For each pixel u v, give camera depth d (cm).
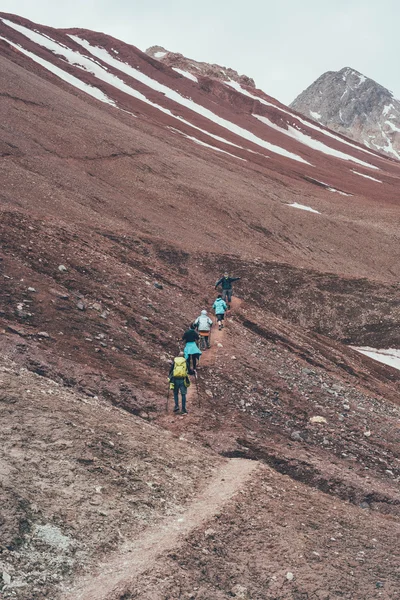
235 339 1903
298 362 1988
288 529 902
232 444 1247
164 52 15112
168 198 3997
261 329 2211
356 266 4106
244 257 3231
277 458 1256
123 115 6275
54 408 1002
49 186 3186
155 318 1789
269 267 3203
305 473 1243
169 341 1684
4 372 1102
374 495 1227
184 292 2259
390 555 927
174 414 1302
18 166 3256
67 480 813
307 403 1612
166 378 1455
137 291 1917
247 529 858
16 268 1647
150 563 699
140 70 10275
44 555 665
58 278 1731
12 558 638
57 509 744
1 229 1859
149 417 1261
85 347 1424
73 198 3212
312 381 1816
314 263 3894
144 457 979
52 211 2812
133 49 10938
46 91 5219
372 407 1831
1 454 804
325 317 3002
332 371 2120
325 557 851
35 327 1415
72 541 704
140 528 783
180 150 5594
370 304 3134
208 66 13625
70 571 661
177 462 1023
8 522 678
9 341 1282
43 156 3669
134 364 1455
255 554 802
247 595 711
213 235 3675
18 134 3816
